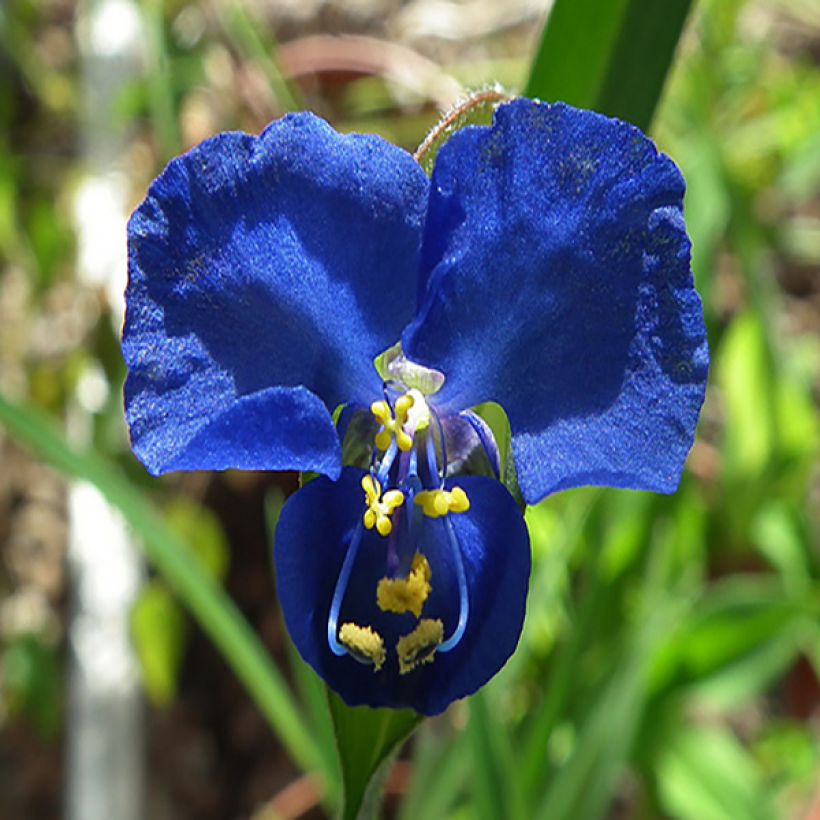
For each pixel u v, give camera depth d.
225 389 0.09
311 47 0.22
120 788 0.19
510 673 0.14
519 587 0.09
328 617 0.09
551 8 0.11
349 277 0.09
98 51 0.24
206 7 0.21
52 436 0.14
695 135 0.21
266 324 0.09
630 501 0.16
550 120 0.09
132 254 0.09
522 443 0.09
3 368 0.22
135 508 0.14
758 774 0.17
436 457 0.09
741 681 0.16
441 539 0.09
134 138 0.23
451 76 0.23
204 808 0.20
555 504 0.17
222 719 0.20
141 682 0.20
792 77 0.24
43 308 0.22
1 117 0.24
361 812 0.10
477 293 0.09
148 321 0.09
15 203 0.22
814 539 0.19
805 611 0.16
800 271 0.24
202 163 0.09
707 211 0.18
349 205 0.09
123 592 0.20
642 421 0.09
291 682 0.20
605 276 0.09
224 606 0.14
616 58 0.11
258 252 0.09
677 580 0.18
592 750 0.14
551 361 0.09
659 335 0.09
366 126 0.22
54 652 0.20
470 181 0.09
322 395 0.09
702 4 0.21
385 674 0.09
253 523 0.21
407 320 0.09
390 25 0.26
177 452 0.09
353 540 0.09
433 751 0.16
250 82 0.21
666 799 0.16
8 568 0.21
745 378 0.19
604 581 0.17
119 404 0.19
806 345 0.23
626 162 0.09
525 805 0.14
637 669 0.15
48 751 0.20
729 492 0.19
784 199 0.24
